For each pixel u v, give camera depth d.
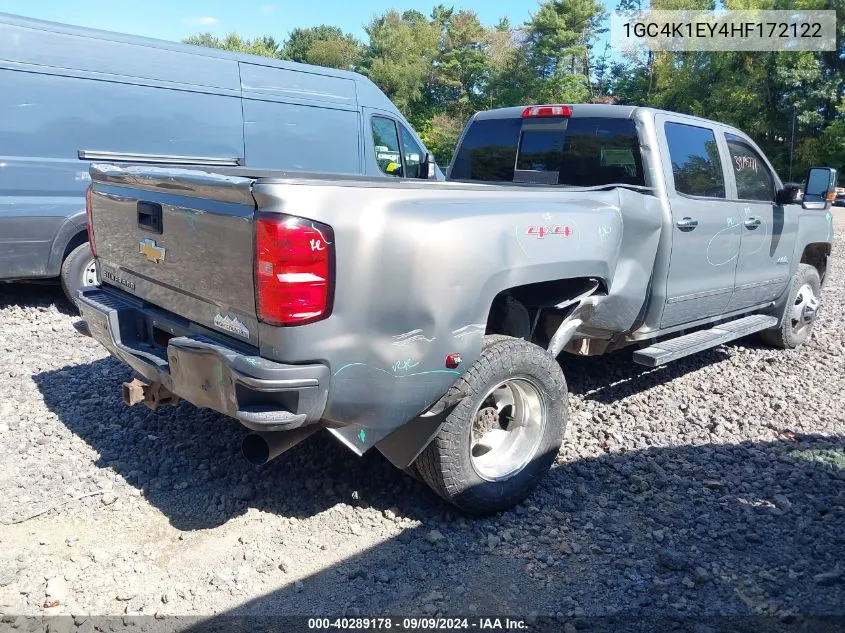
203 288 3.19
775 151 40.06
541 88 55.88
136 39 7.42
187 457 4.11
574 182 5.07
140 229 3.60
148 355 3.47
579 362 5.95
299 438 3.09
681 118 4.99
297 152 8.84
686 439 4.61
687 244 4.80
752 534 3.49
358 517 3.56
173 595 2.94
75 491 3.70
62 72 6.92
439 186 3.72
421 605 2.92
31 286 8.48
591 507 3.73
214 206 3.05
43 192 6.91
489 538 3.40
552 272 3.65
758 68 39.41
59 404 4.79
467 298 3.21
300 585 3.02
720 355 6.51
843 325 7.84
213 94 8.01
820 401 5.41
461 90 64.12
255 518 3.52
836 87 37.03
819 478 4.11
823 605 2.98
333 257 2.86
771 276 6.04
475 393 3.34
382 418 3.13
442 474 3.35
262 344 2.91
